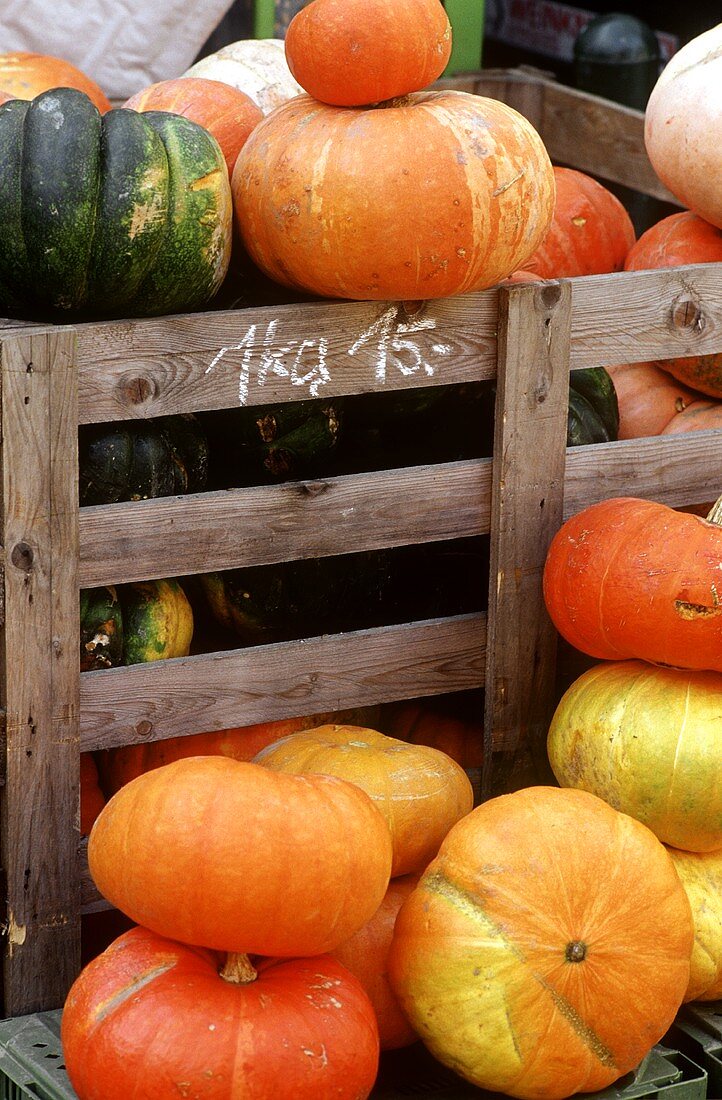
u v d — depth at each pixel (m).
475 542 3.14
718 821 2.54
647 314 2.85
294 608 2.95
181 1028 2.02
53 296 2.43
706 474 3.01
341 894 2.10
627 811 2.56
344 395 2.73
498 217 2.51
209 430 2.89
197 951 2.17
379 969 2.40
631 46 5.44
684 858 2.62
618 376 3.43
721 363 3.21
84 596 2.65
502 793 2.93
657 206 4.89
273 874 2.05
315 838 2.08
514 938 2.21
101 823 2.18
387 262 2.49
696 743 2.50
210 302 2.78
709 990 2.57
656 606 2.47
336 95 2.53
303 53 2.52
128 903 2.12
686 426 3.29
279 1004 2.08
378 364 2.64
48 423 2.36
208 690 2.63
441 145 2.47
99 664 2.66
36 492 2.37
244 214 2.62
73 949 2.58
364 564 3.02
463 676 2.88
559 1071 2.23
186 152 2.47
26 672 2.44
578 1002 2.21
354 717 3.02
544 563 2.85
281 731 2.88
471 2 5.05
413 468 2.72
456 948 2.23
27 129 2.37
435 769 2.57
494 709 2.88
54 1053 2.38
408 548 3.15
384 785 2.49
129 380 2.43
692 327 2.91
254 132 2.65
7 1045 2.41
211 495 2.55
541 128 4.91
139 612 2.73
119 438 2.58
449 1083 2.40
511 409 2.74
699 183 3.17
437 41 2.54
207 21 4.30
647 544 2.51
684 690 2.55
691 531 2.50
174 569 2.55
